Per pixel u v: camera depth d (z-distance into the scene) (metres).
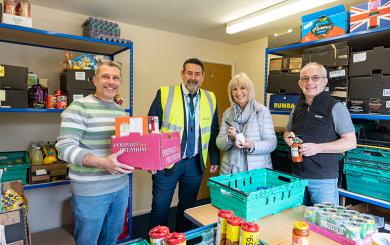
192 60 2.05
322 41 2.04
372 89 1.80
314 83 1.61
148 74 3.22
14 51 2.42
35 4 2.45
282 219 1.22
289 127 1.86
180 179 2.18
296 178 1.45
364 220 1.04
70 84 2.22
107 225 1.61
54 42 2.38
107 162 1.23
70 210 2.80
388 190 1.73
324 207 1.19
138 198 3.26
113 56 2.93
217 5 2.43
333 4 2.36
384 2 1.69
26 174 2.20
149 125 1.31
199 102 2.13
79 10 2.60
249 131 1.86
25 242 1.63
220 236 0.93
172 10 2.58
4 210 1.61
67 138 1.34
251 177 1.59
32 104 2.16
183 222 2.23
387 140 1.93
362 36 1.85
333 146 1.50
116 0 2.35
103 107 1.50
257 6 2.45
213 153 2.31
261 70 3.59
